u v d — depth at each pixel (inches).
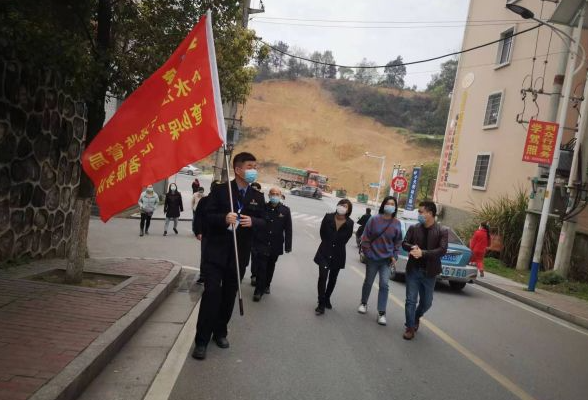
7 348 159.8
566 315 384.5
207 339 191.5
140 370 173.5
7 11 205.9
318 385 176.6
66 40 223.6
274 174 3666.3
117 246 491.5
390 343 241.3
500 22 871.7
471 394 185.2
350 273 470.3
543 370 229.6
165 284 283.7
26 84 274.5
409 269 254.8
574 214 519.8
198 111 192.1
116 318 206.8
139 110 201.5
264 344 218.4
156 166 193.9
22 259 295.6
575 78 666.2
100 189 201.9
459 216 920.3
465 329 297.0
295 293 342.6
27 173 289.9
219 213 194.5
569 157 525.7
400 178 1099.9
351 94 4781.0
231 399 157.6
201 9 301.9
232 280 203.6
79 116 347.9
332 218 290.2
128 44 320.8
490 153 844.0
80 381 147.8
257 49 454.0
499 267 624.4
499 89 852.6
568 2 479.2
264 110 4242.1
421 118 4557.1
